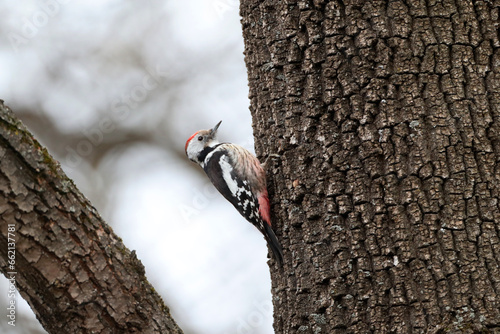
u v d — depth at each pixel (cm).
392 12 783
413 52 769
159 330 681
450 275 701
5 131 594
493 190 721
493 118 744
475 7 776
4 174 591
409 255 723
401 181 747
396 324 712
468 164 730
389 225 745
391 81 771
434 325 691
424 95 759
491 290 686
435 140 743
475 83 754
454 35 769
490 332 670
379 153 762
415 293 712
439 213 724
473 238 708
